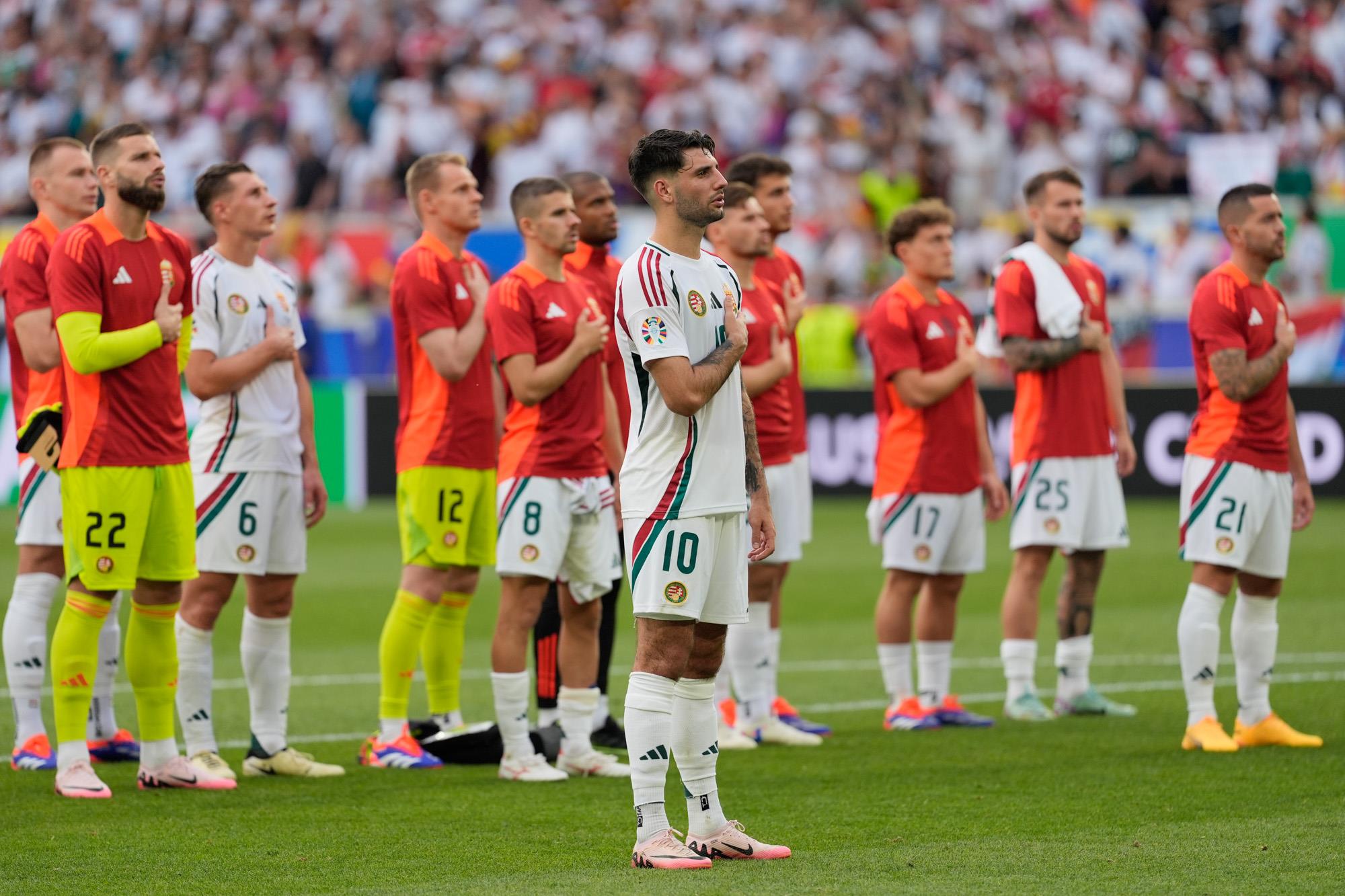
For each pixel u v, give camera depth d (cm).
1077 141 7981
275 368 2464
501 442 2675
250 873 1758
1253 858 1777
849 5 8869
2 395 6669
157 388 2225
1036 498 2922
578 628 2442
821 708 3058
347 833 1970
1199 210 6844
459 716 2684
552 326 2420
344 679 3325
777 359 2683
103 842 1920
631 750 1797
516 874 1742
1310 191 7444
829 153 7931
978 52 8538
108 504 2183
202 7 9238
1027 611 2944
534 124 8350
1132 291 6819
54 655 2216
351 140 8288
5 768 2453
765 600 2712
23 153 8925
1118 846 1845
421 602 2494
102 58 9206
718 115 8381
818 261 7288
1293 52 8494
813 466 6594
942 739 2689
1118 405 3030
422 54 8762
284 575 2438
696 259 1808
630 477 1806
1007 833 1928
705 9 9025
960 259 7338
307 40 8919
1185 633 2558
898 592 2866
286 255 7344
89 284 2181
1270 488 2534
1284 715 2816
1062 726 2819
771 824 2005
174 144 8569
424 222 2520
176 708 3059
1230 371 2495
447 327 2450
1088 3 8756
